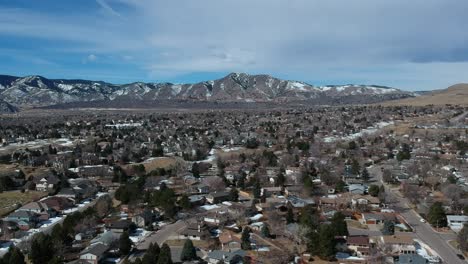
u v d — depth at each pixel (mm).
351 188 134625
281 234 99750
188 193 136000
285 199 126312
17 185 150000
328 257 87562
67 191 136375
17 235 104125
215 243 96062
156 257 81938
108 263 87500
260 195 130125
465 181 142625
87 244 96062
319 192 134375
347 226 105750
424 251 92000
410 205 125188
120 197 127062
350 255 90375
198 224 104062
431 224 108438
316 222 102000
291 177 149125
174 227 108375
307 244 91562
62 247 90625
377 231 102438
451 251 92750
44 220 115375
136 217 109188
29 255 85375
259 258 87500
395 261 87438
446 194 125125
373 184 144250
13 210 122250
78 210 124312
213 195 128875
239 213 113188
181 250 92500
